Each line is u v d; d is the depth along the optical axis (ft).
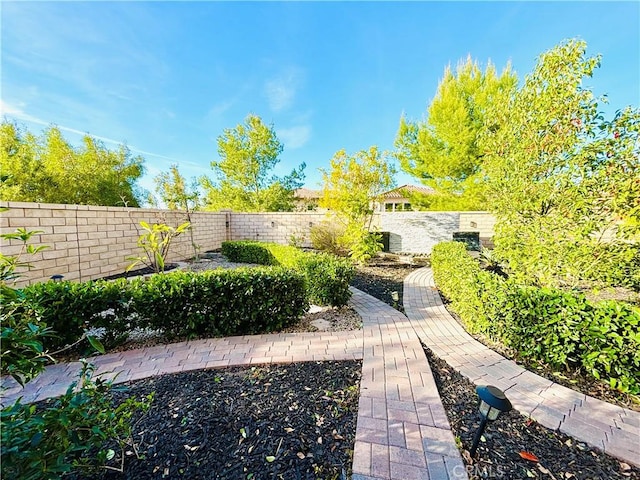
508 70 35.70
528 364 9.68
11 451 3.20
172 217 30.40
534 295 9.77
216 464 5.48
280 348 10.75
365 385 8.32
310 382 8.46
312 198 74.18
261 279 12.17
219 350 10.53
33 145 40.68
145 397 7.56
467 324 12.94
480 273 12.76
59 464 3.67
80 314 10.03
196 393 7.82
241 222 42.19
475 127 37.70
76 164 42.39
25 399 7.54
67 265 19.13
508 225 14.78
